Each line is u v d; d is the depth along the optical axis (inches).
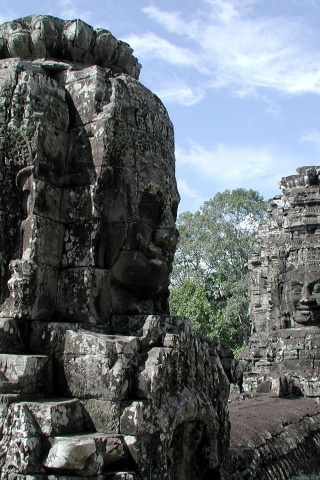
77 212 168.4
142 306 179.3
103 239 168.6
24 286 155.4
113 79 175.5
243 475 201.9
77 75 176.7
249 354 588.7
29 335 157.4
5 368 145.6
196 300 1085.8
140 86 182.2
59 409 136.4
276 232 535.8
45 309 161.6
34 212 161.2
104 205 169.0
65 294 165.0
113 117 169.3
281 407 353.7
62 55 186.4
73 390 147.9
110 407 141.6
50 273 164.1
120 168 170.9
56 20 185.2
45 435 132.4
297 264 481.4
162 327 165.8
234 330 1156.5
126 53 197.3
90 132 170.9
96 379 144.5
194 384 169.2
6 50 187.6
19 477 127.9
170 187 184.7
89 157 169.5
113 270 171.3
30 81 165.6
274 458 258.5
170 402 151.9
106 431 140.8
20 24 187.6
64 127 172.7
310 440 323.9
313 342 463.2
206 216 1435.8
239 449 212.7
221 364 190.4
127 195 170.6
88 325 159.2
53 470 128.6
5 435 133.1
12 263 157.3
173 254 186.9
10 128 164.2
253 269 631.2
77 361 148.6
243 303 1259.8
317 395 429.4
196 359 172.2
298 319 474.9
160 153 183.5
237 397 402.3
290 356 469.7
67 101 175.8
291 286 479.2
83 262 165.3
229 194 1453.0
